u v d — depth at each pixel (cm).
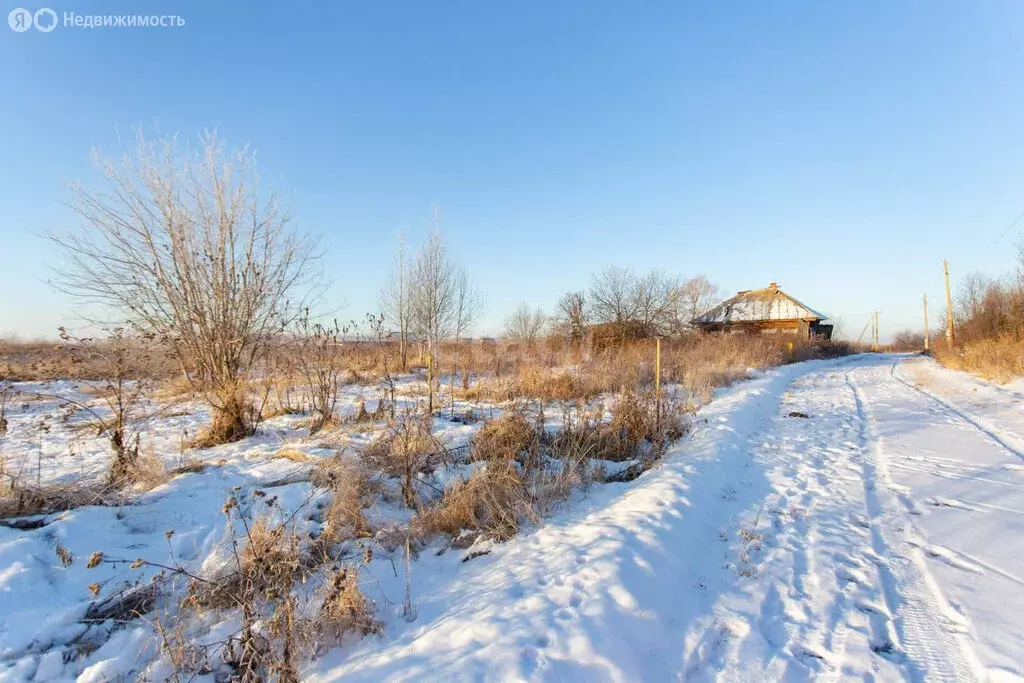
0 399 892
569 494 584
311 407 988
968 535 459
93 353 696
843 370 2592
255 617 318
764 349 2711
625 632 318
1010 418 1013
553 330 3014
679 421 914
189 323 824
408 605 365
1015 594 360
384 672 290
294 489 537
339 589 346
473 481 538
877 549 443
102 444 764
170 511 495
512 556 439
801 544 461
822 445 843
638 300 3097
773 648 317
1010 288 2256
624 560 390
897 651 308
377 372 1502
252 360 883
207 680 297
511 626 318
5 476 520
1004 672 279
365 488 542
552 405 1097
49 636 322
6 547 382
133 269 793
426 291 2089
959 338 2609
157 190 801
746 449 816
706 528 501
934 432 917
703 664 305
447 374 1702
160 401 1050
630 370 1428
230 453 716
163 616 351
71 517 446
